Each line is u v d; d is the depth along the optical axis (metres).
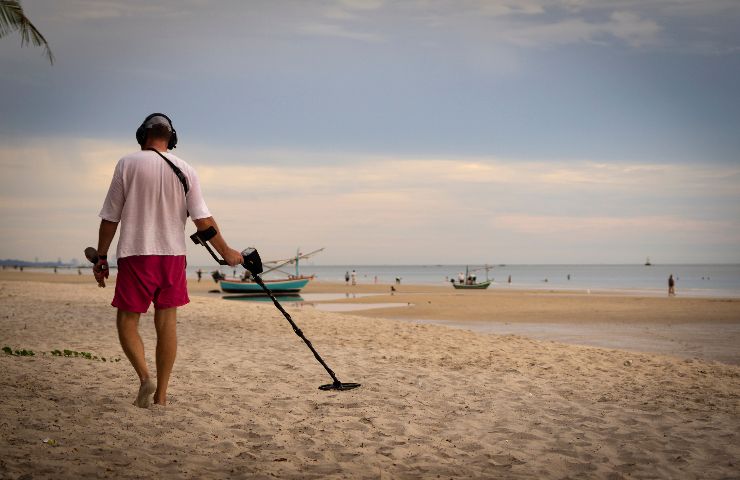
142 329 11.82
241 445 4.23
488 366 8.63
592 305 33.50
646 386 7.30
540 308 31.41
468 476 3.84
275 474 3.63
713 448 4.64
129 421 4.49
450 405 5.82
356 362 8.32
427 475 3.82
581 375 8.05
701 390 7.10
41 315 14.05
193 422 4.62
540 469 4.04
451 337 12.34
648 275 173.25
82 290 27.48
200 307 18.62
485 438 4.77
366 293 52.59
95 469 3.39
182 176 4.75
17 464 3.34
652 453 4.49
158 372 5.04
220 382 6.45
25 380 5.64
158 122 4.87
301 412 5.31
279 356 8.60
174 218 4.77
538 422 5.29
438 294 49.53
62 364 6.80
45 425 4.17
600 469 4.09
